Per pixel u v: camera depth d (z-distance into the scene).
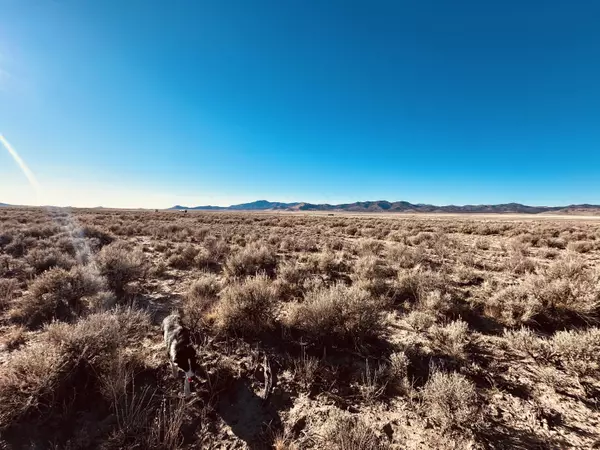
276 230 23.48
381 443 3.12
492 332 5.51
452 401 3.42
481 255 13.05
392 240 18.98
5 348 4.68
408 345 4.96
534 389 3.95
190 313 5.66
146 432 3.21
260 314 5.45
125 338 4.73
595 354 4.13
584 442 3.14
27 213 36.12
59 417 3.37
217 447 3.17
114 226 21.89
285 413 3.62
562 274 7.75
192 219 36.47
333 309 5.07
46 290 6.20
